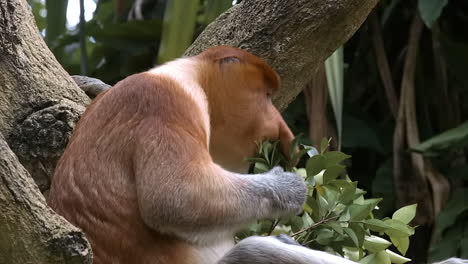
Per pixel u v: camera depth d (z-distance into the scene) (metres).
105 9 16.31
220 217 6.30
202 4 13.20
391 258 7.55
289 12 8.55
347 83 15.16
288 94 8.79
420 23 14.27
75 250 5.80
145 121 6.41
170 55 10.41
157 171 6.22
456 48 14.59
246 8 8.71
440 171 14.04
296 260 6.30
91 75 14.49
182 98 6.61
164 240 6.37
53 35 12.97
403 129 13.70
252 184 6.58
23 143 7.75
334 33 8.65
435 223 13.15
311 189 7.32
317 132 12.61
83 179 6.41
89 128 6.55
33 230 5.75
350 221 7.12
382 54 14.42
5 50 7.91
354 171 14.64
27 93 7.95
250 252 6.34
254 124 7.21
